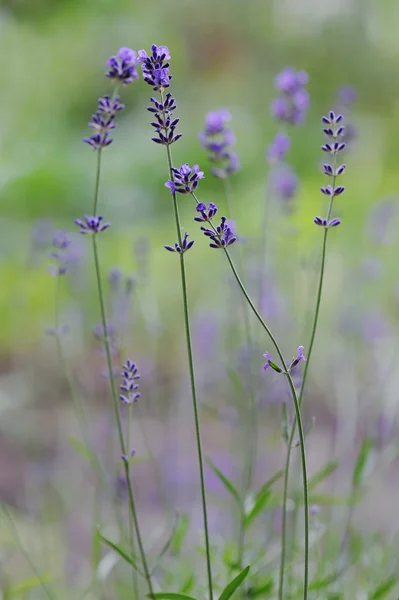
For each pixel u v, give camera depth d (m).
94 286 1.84
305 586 0.92
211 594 0.93
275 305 1.36
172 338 1.80
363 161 3.32
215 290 1.97
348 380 1.47
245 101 4.18
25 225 2.71
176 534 1.05
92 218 0.97
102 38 3.91
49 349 1.87
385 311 1.81
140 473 1.33
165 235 2.70
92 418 1.56
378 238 1.49
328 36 4.29
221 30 4.38
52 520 1.25
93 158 3.33
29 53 3.79
